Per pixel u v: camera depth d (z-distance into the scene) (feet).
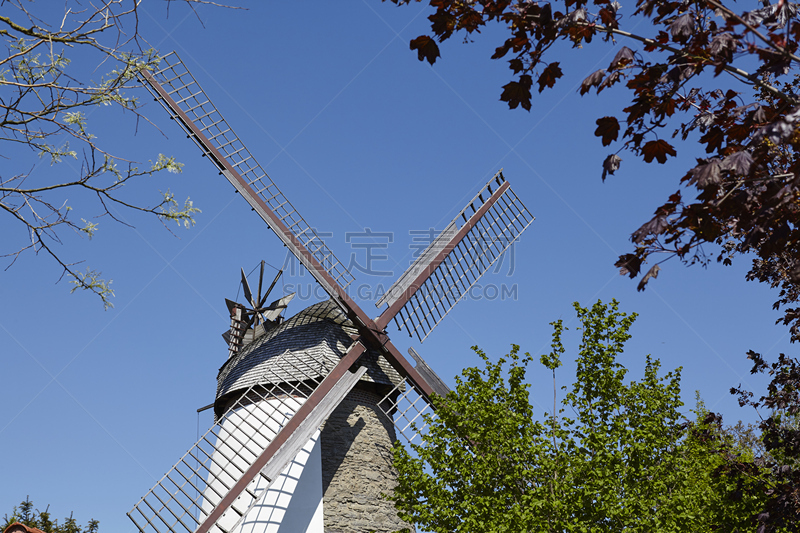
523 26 18.78
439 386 60.13
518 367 47.65
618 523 39.42
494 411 45.83
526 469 43.16
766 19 16.61
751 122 19.24
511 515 39.40
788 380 38.01
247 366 61.57
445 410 47.91
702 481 44.91
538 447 42.42
